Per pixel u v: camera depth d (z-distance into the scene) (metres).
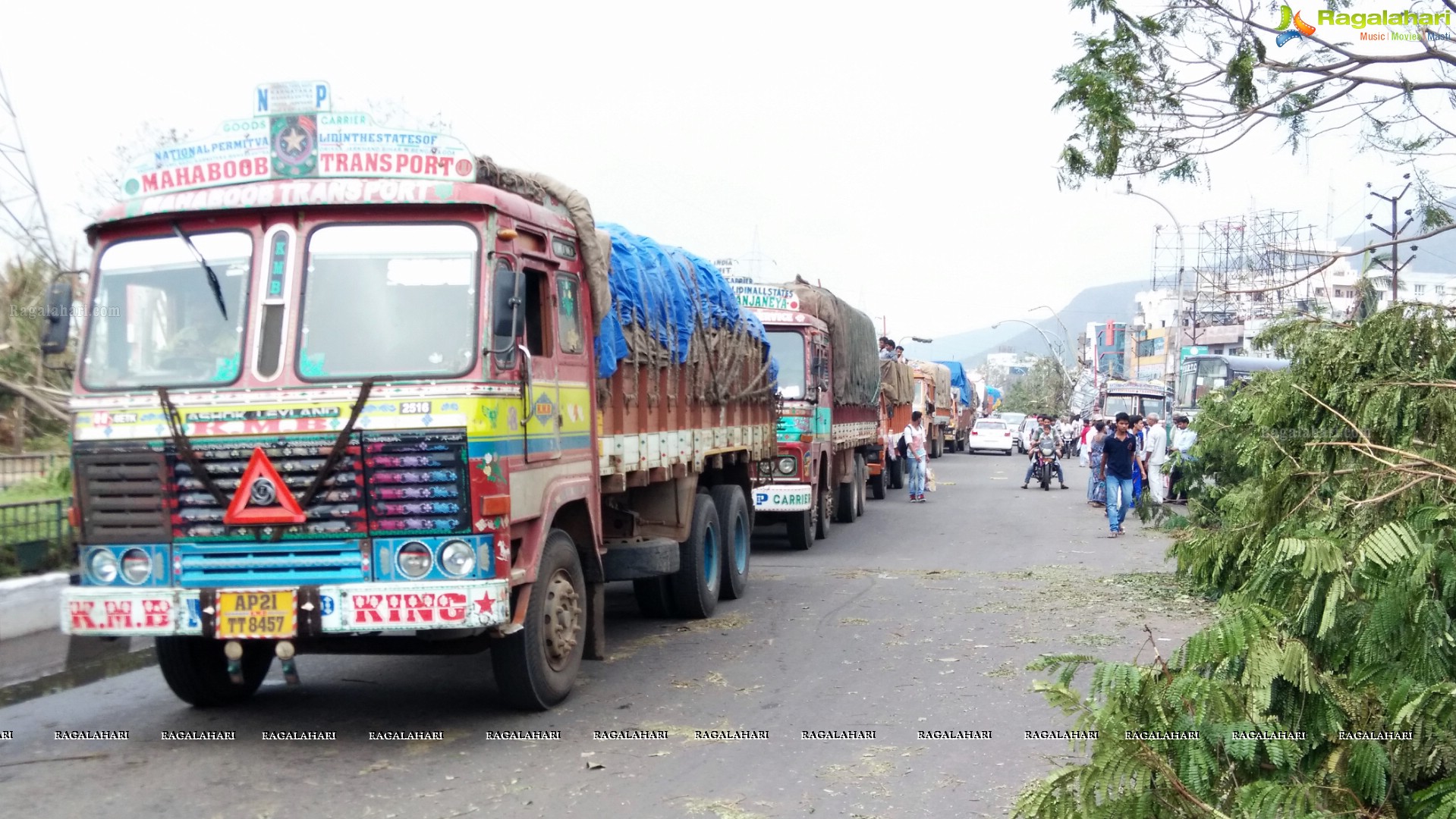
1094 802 4.00
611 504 9.84
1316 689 4.23
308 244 6.48
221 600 6.16
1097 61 7.50
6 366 11.96
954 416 50.59
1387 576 4.82
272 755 6.39
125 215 6.64
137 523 6.32
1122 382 46.00
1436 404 6.93
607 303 8.13
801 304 17.80
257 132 6.55
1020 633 9.95
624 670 8.55
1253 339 9.22
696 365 10.72
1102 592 12.22
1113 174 7.60
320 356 6.31
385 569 6.17
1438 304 7.54
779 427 15.84
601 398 8.31
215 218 6.59
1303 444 8.05
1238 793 3.90
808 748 6.50
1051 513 22.59
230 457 6.24
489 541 6.22
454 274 6.41
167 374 6.44
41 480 11.62
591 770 6.10
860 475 21.77
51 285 6.78
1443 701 4.07
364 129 6.50
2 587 8.90
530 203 7.20
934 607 11.33
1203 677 4.41
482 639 6.93
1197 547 9.02
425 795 5.68
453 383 6.18
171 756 6.36
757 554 15.88
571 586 7.71
